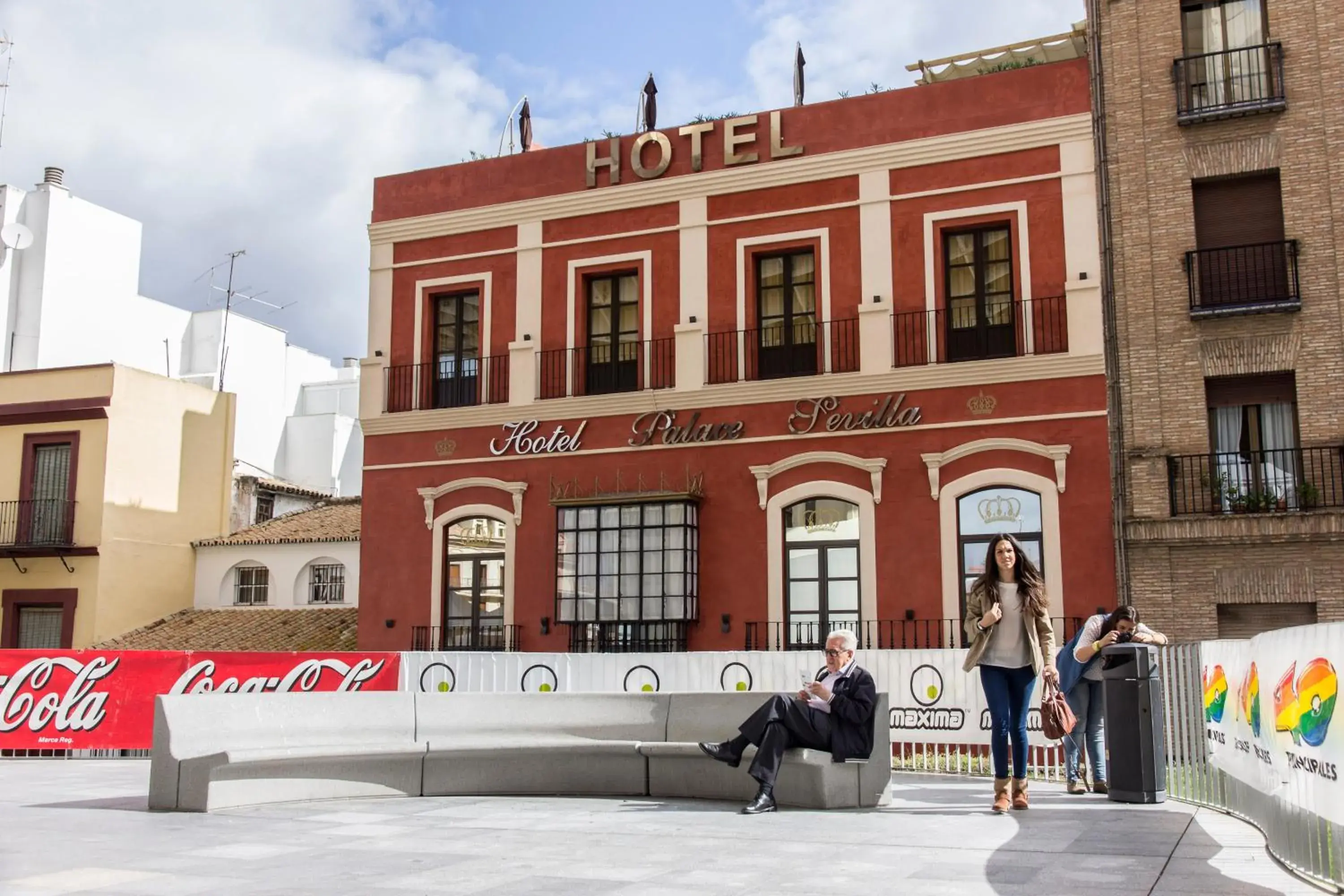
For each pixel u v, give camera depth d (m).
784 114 22.77
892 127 21.92
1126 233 20.30
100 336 37.81
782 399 21.89
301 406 44.78
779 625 21.42
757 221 22.67
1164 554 19.30
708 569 22.08
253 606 31.58
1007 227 21.19
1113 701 10.27
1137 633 11.05
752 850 7.75
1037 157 20.92
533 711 12.13
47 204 36.56
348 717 11.66
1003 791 9.52
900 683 14.79
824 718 10.09
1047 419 20.16
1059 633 19.58
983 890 6.27
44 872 7.13
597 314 24.02
